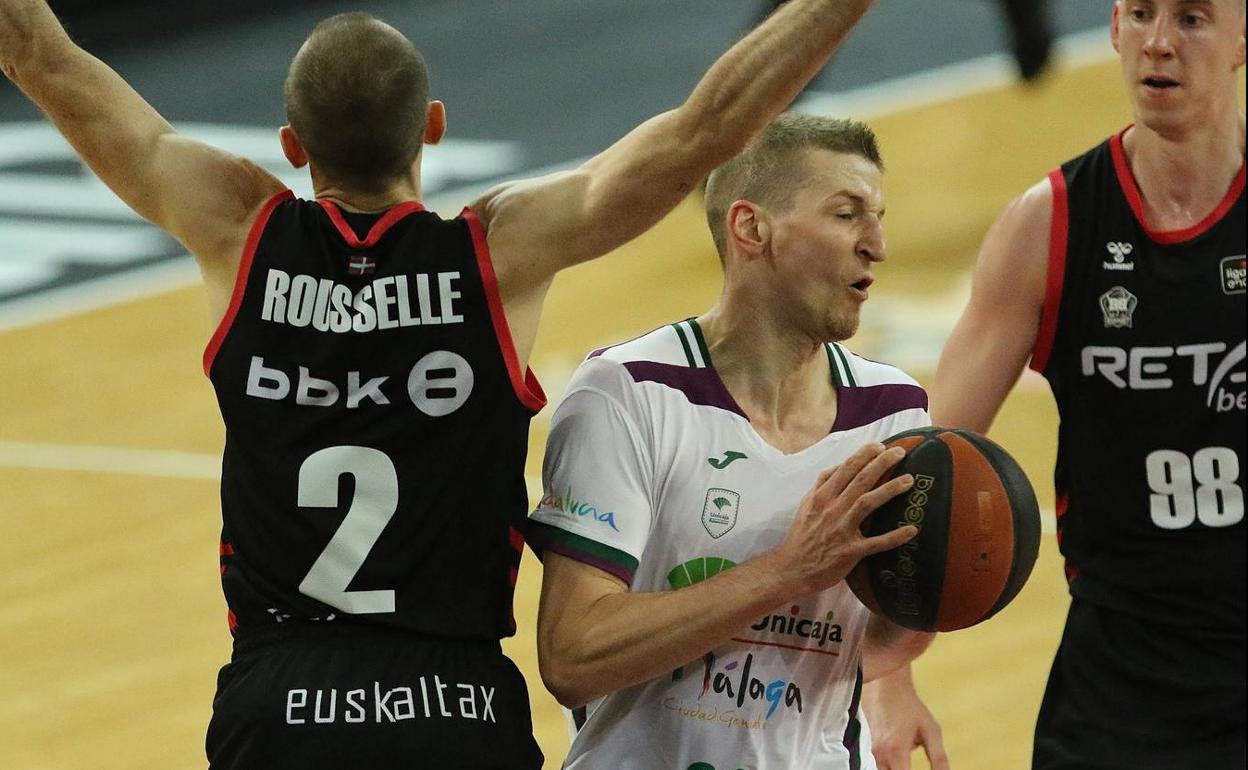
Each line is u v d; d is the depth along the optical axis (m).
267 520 9.45
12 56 9.79
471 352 9.42
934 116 43.56
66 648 20.75
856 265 9.71
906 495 9.37
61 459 26.86
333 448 9.39
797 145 9.66
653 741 10.05
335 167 9.67
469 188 38.03
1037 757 11.57
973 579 9.34
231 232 9.72
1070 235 11.20
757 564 9.28
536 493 23.67
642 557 9.97
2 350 31.80
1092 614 11.38
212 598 22.03
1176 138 10.88
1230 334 10.91
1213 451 10.94
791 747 10.12
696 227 37.28
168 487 25.64
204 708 19.23
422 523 9.41
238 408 9.52
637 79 46.16
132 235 37.72
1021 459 24.59
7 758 18.22
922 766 16.91
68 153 42.97
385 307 9.42
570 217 9.32
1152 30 10.67
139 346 31.75
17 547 23.69
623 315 31.92
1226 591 10.90
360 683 9.28
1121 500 11.18
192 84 46.62
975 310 11.60
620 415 9.75
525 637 20.17
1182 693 10.98
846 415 10.11
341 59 9.48
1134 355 11.08
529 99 45.03
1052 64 40.78
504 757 9.39
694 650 9.27
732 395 9.95
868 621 10.47
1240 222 10.95
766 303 9.88
